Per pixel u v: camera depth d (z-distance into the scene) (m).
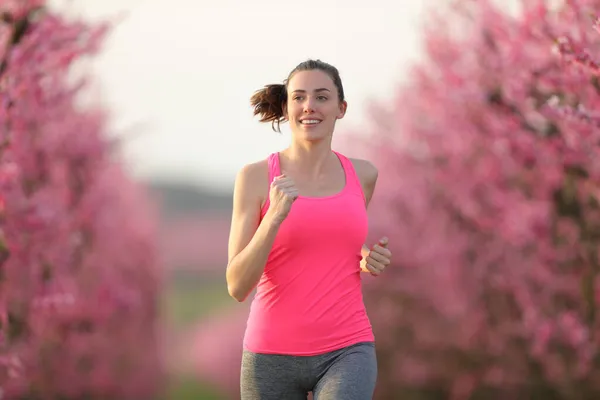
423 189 18.59
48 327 15.95
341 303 5.33
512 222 14.09
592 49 9.49
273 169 5.47
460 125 14.90
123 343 25.33
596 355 13.98
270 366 5.35
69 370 17.95
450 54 14.35
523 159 12.88
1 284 11.56
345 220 5.29
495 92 12.25
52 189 14.05
